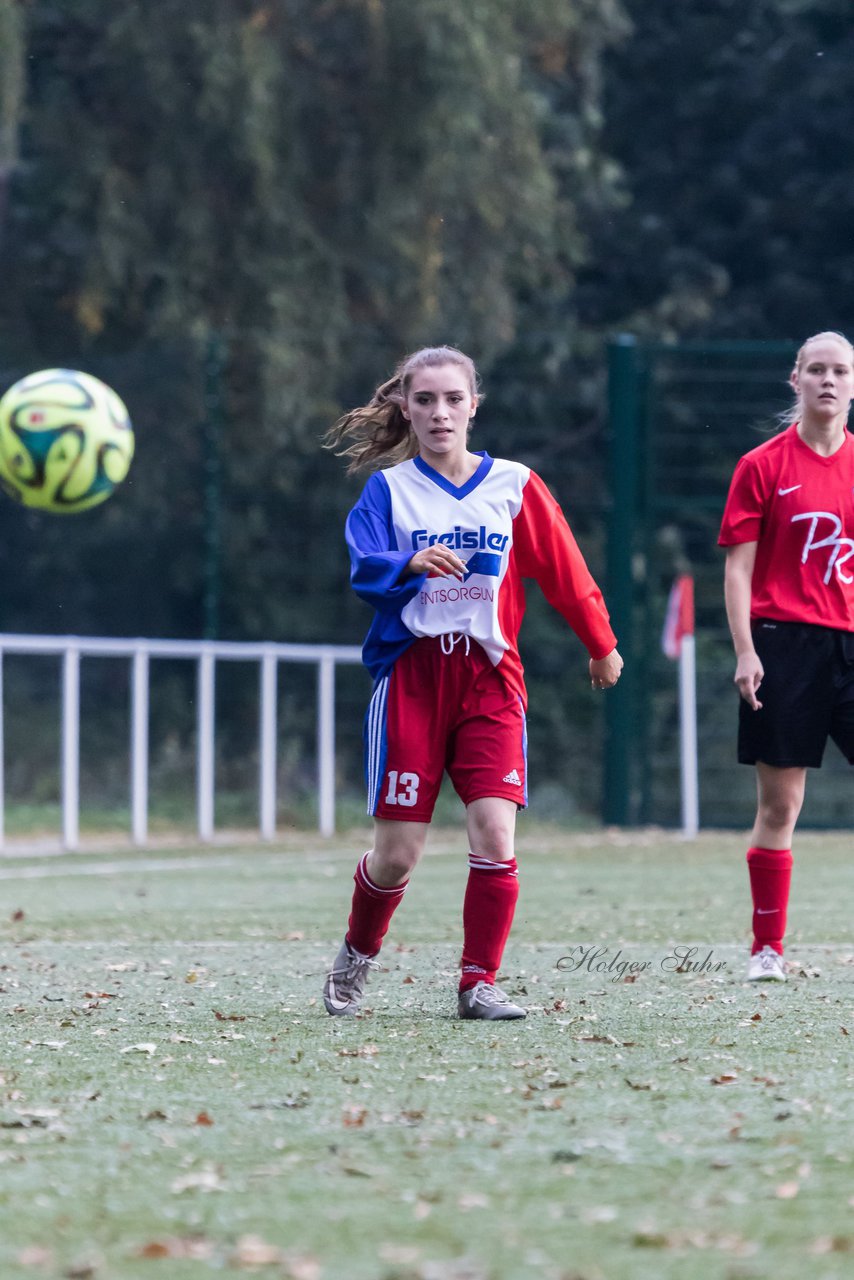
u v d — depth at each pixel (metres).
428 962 18.97
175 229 53.66
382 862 14.77
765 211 71.06
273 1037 13.61
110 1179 8.90
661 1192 8.53
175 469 52.22
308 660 53.38
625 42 72.56
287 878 31.50
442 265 56.12
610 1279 7.13
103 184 53.62
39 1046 13.16
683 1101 10.82
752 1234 7.79
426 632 14.88
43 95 56.66
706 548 58.97
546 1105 10.69
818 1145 9.55
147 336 55.25
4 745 53.91
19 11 52.41
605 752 47.66
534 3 55.47
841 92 70.94
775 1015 14.74
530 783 53.53
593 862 35.47
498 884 14.80
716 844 41.31
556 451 58.66
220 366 47.84
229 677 53.50
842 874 31.50
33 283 58.00
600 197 67.31
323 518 52.91
